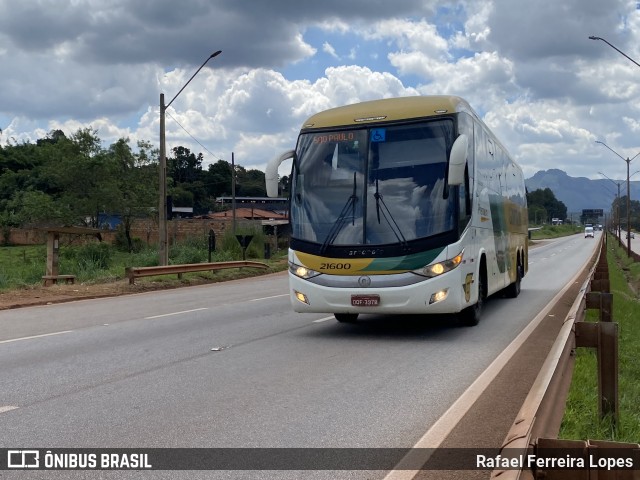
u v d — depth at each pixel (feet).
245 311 53.57
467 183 37.63
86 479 15.84
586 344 20.15
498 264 50.78
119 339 38.40
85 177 185.06
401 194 36.22
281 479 15.78
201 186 367.25
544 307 54.29
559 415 15.46
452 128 36.45
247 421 20.65
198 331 41.55
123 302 63.00
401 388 25.14
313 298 36.99
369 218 36.37
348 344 35.78
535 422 12.94
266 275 110.93
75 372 28.60
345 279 36.27
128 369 29.17
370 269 35.81
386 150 37.04
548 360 17.76
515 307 54.39
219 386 25.55
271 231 226.38
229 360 31.19
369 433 19.39
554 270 110.63
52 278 77.10
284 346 35.27
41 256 139.33
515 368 28.89
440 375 27.58
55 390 25.13
